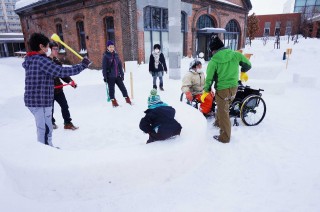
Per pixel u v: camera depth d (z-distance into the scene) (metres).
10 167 2.60
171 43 8.91
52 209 2.45
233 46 20.84
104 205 2.50
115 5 11.00
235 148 3.69
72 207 2.48
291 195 2.55
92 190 2.61
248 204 2.43
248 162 3.28
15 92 6.99
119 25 11.09
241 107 4.40
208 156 3.45
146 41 12.39
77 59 14.53
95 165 2.55
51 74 2.88
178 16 8.59
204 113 4.83
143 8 11.62
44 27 16.89
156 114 2.97
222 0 17.20
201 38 15.97
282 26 40.22
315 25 35.47
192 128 3.51
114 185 2.66
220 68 3.57
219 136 3.91
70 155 2.72
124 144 3.89
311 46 23.11
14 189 2.74
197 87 4.99
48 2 14.80
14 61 18.27
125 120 4.96
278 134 4.22
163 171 2.81
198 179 2.90
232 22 19.80
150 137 3.18
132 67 10.47
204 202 2.49
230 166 3.18
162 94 6.88
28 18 18.44
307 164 3.19
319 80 10.55
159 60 7.15
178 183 2.82
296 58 19.53
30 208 2.47
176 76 9.12
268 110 5.67
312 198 2.48
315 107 5.94
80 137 4.21
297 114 5.38
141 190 2.71
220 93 3.68
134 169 2.67
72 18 13.90
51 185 2.56
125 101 6.30
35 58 2.91
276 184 2.77
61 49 16.00
